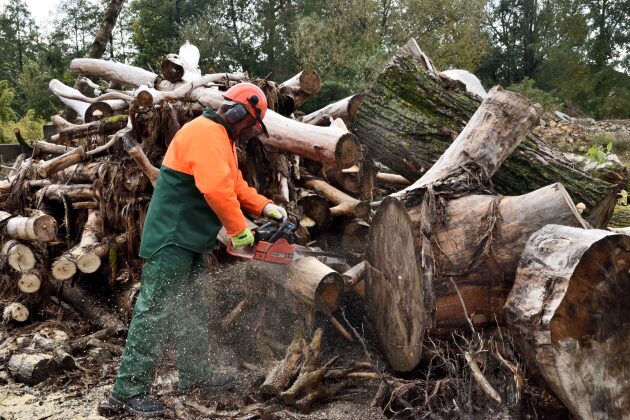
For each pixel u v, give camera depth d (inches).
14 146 449.1
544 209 120.9
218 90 193.0
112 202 181.5
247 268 152.4
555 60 1176.2
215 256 158.9
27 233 174.9
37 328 169.5
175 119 177.9
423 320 126.0
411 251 129.5
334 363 143.9
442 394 122.6
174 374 140.5
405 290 131.8
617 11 1114.1
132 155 166.4
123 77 243.0
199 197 127.0
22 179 207.9
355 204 179.3
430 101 191.9
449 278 126.6
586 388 105.5
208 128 123.6
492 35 1336.1
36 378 144.3
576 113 1161.4
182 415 125.4
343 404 131.3
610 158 251.4
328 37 855.7
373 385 137.4
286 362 134.2
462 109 188.5
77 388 142.1
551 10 1234.6
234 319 153.0
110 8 432.8
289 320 151.6
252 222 159.6
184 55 267.0
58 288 185.2
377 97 199.5
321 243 183.9
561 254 108.4
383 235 138.3
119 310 178.4
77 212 198.4
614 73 1128.8
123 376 126.6
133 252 181.3
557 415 118.9
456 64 923.4
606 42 1119.0
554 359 104.3
